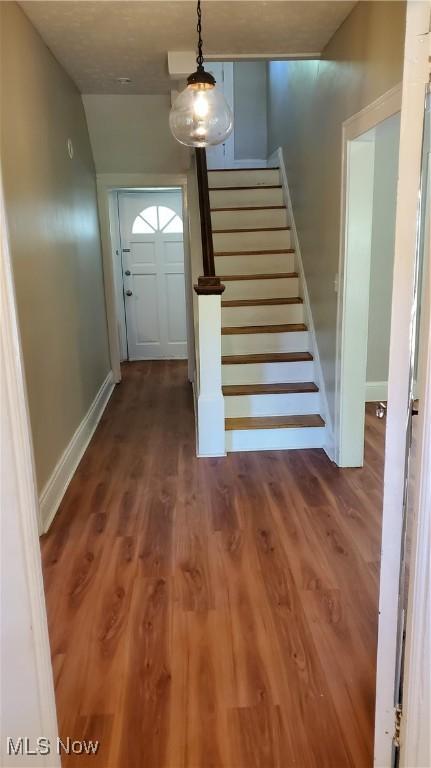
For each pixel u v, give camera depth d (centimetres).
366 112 270
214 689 179
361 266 322
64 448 341
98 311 501
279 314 438
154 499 316
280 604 221
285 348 427
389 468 128
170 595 228
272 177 539
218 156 638
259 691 178
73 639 202
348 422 346
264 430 381
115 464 369
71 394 368
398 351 122
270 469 353
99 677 185
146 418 467
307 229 422
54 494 305
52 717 129
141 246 667
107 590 232
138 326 691
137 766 154
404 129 116
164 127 481
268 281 451
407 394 121
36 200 292
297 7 279
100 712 171
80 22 291
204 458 374
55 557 257
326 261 367
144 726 166
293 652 195
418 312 117
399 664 131
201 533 277
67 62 360
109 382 548
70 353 370
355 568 245
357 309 327
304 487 327
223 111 298
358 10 278
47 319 309
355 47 285
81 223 431
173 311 688
